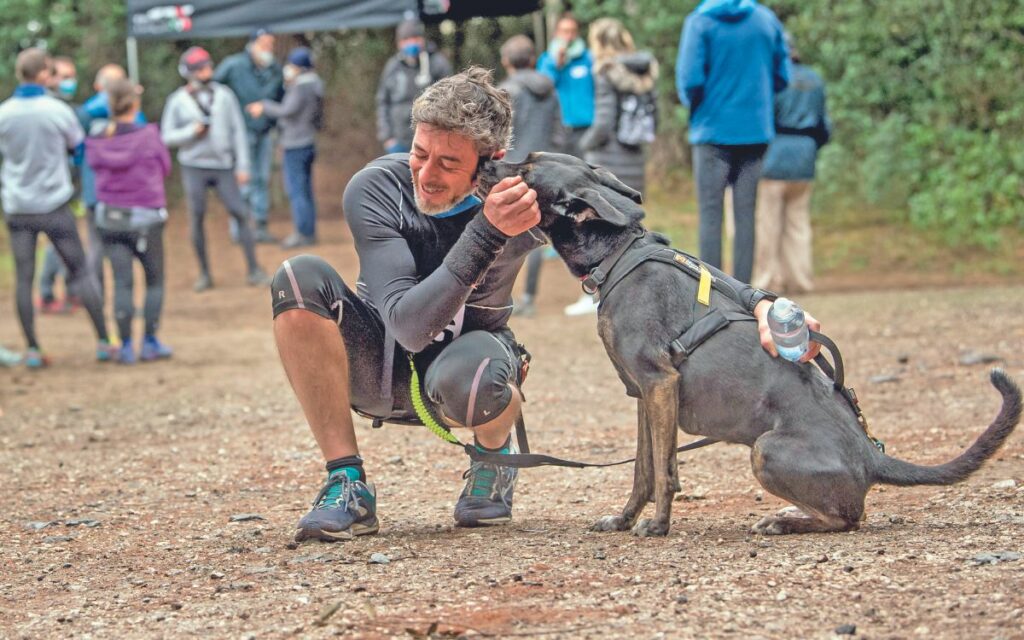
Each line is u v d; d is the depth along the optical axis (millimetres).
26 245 9133
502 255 3850
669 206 16625
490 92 3527
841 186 14406
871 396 6648
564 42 11797
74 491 5242
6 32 17688
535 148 10070
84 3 18703
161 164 9430
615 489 4816
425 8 13562
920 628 2740
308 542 3900
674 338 3746
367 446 6008
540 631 2857
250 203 16125
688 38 7906
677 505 4434
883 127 13703
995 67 13203
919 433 5527
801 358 3693
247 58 15570
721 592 3086
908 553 3348
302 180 15414
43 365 9312
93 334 11094
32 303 9250
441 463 5551
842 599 2979
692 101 8023
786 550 3488
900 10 13297
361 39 20844
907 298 10586
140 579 3617
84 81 18984
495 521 4094
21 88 9047
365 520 3957
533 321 10633
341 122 21000
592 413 6734
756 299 3822
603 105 10250
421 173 3510
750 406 3715
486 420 3854
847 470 3627
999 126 13453
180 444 6344
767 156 11203
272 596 3297
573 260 3838
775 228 11398
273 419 6965
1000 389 3689
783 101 11062
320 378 3861
